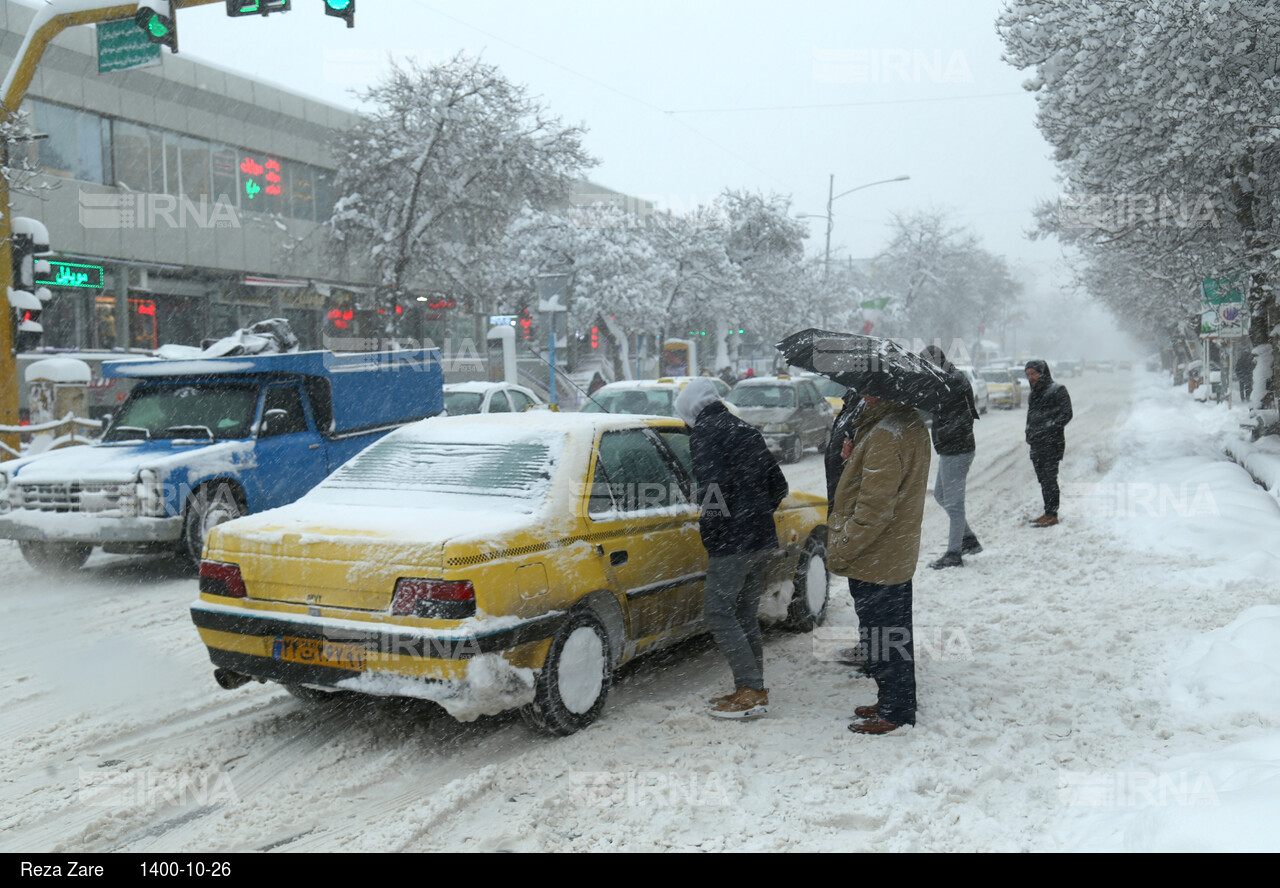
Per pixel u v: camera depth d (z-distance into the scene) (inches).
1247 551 329.4
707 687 212.7
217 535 181.3
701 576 217.2
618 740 177.9
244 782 163.6
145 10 414.3
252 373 372.8
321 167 1278.3
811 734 181.5
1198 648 224.8
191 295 1135.6
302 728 189.0
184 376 380.2
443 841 141.4
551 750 173.5
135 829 146.5
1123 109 511.2
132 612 291.0
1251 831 113.7
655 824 144.5
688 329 1774.1
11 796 157.8
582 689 183.2
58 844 140.8
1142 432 826.2
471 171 1061.8
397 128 1064.8
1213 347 1347.2
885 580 180.5
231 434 360.8
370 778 164.2
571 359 1590.8
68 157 959.0
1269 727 174.9
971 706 193.8
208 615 178.2
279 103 1187.3
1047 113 568.7
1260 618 223.5
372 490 195.5
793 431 693.3
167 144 1068.5
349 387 401.1
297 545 171.6
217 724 192.2
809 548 260.8
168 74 1037.2
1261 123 459.5
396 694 162.4
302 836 143.9
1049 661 222.5
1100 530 386.0
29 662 236.7
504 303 1237.7
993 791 154.9
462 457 198.4
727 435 187.6
